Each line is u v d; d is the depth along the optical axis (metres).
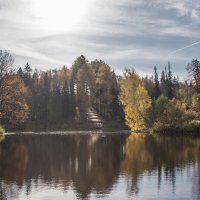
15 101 81.62
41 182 23.02
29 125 117.00
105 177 24.56
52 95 128.12
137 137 63.56
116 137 65.69
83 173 26.12
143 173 25.86
